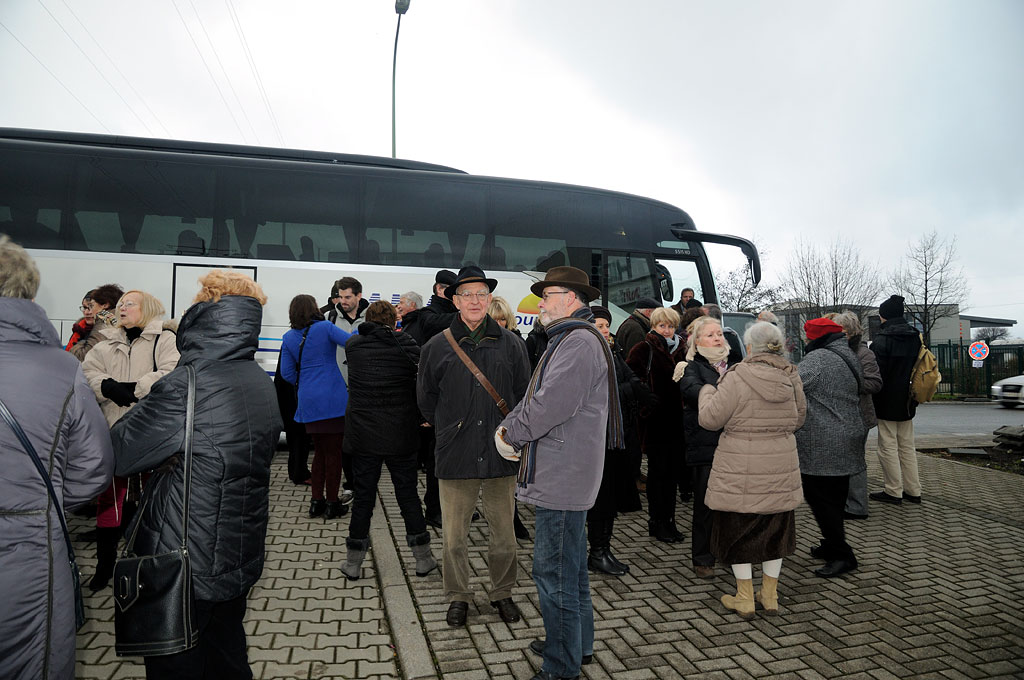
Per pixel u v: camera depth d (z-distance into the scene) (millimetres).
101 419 2033
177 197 8453
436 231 9125
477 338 3650
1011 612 4066
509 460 3291
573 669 2963
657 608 4004
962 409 20516
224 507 2223
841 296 30250
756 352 3875
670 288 9961
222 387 2289
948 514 6406
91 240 8164
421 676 3096
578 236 9664
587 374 2906
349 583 4301
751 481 3732
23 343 1879
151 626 2076
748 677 3205
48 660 1777
